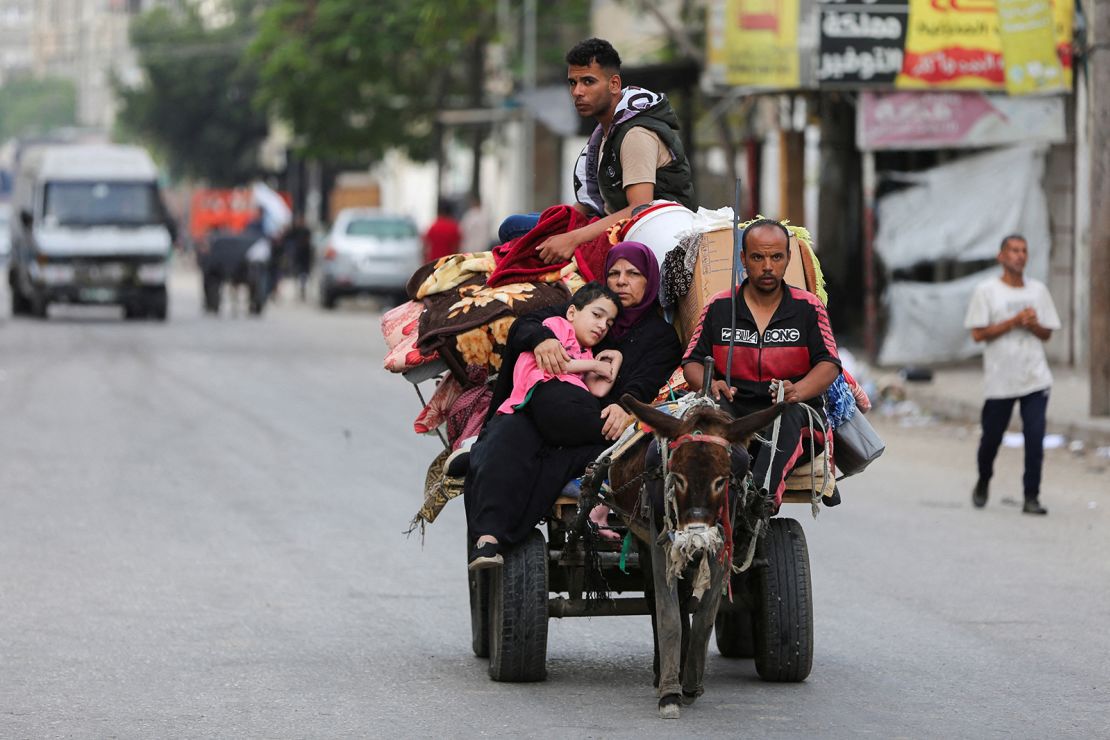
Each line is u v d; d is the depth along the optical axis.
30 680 24.81
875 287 73.81
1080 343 69.81
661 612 22.44
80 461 48.12
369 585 32.28
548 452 24.31
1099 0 53.25
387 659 26.52
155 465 47.56
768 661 24.77
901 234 72.12
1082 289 69.88
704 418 21.28
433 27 125.94
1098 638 28.16
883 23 71.12
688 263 24.62
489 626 25.78
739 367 23.58
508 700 23.92
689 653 22.70
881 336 74.81
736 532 22.81
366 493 43.19
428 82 140.75
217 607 30.16
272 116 157.38
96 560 34.25
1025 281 41.16
